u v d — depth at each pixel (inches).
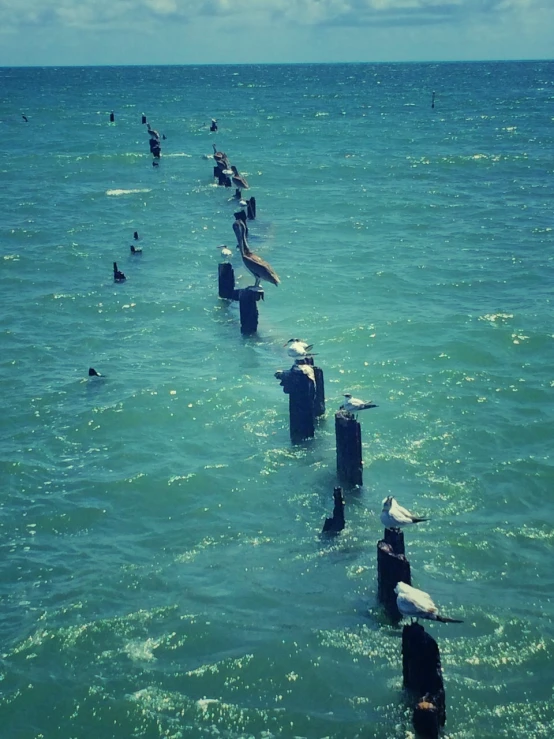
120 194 2151.8
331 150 2933.1
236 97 6171.3
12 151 2923.2
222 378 1039.0
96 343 1176.8
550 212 1914.4
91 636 617.6
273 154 2847.0
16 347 1161.4
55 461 864.3
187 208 1999.3
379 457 849.5
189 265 1537.9
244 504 784.3
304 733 537.3
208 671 584.7
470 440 882.1
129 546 729.6
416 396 978.7
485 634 610.5
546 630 613.0
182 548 723.4
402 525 619.5
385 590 621.3
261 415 944.9
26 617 641.0
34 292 1391.5
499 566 687.1
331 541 722.8
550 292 1353.3
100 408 960.9
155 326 1235.2
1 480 827.4
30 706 561.6
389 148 2962.6
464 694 560.4
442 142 3132.4
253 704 559.8
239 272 1487.5
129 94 6643.7
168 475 829.2
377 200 2049.7
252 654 595.8
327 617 631.2
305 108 4977.9
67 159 2706.7
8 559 713.6
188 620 631.2
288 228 1796.3
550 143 3036.4
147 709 557.0
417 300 1323.8
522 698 556.7
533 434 893.2
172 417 944.3
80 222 1855.3
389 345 1131.3
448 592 655.1
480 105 5113.2
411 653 546.3
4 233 1748.3
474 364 1066.7
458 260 1537.9
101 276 1476.4
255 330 1182.9
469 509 767.1
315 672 580.4
